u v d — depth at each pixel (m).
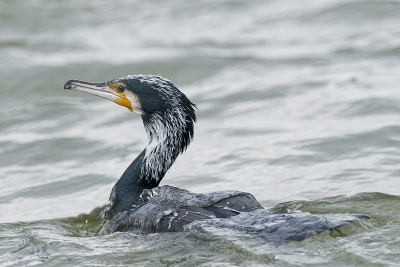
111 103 19.61
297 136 16.05
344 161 14.50
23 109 19.25
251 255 8.93
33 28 24.81
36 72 20.67
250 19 25.66
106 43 23.55
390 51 21.67
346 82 19.34
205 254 9.24
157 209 10.57
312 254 8.89
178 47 23.09
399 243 9.21
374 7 24.89
